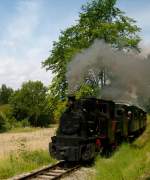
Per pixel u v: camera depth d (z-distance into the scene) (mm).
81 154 17922
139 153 17984
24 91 75625
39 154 18844
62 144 18141
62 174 14961
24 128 64438
